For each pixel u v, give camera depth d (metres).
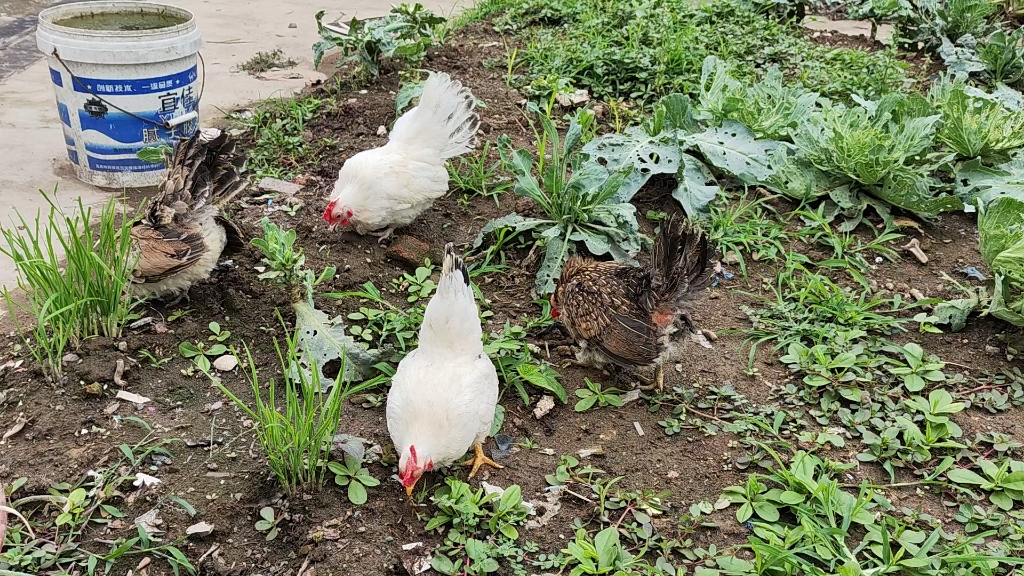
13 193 2.90
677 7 3.98
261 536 2.22
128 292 2.53
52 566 2.16
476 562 2.17
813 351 2.51
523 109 3.32
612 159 2.90
